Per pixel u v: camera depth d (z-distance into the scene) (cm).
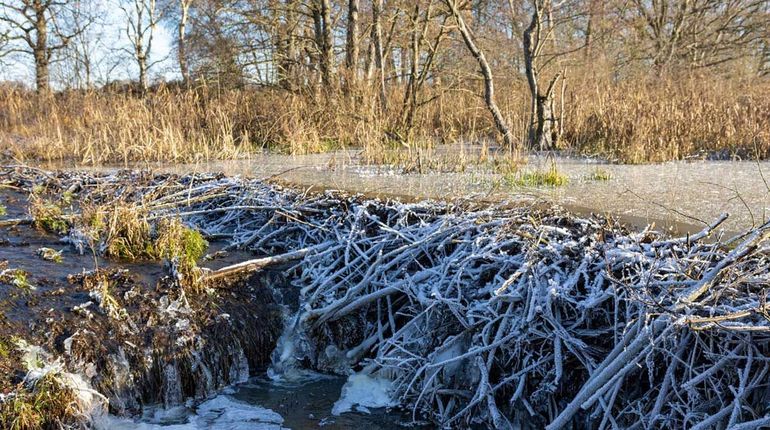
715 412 387
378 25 1783
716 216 707
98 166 1270
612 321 454
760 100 1515
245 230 722
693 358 393
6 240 628
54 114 1598
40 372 425
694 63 2556
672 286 423
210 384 512
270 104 1700
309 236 665
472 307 493
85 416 428
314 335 559
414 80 1664
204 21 2295
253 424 464
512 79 1898
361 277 587
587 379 441
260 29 1992
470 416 461
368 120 1548
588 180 985
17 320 473
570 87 1695
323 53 1847
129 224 615
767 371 382
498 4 1827
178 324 514
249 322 553
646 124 1312
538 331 452
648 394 408
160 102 1642
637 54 2505
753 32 2917
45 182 934
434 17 1717
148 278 562
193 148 1369
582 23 2005
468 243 552
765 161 1178
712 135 1315
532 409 444
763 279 403
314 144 1503
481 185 953
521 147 1302
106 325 489
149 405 483
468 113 1727
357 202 707
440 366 472
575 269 491
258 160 1353
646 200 807
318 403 498
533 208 688
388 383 515
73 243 625
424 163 1159
